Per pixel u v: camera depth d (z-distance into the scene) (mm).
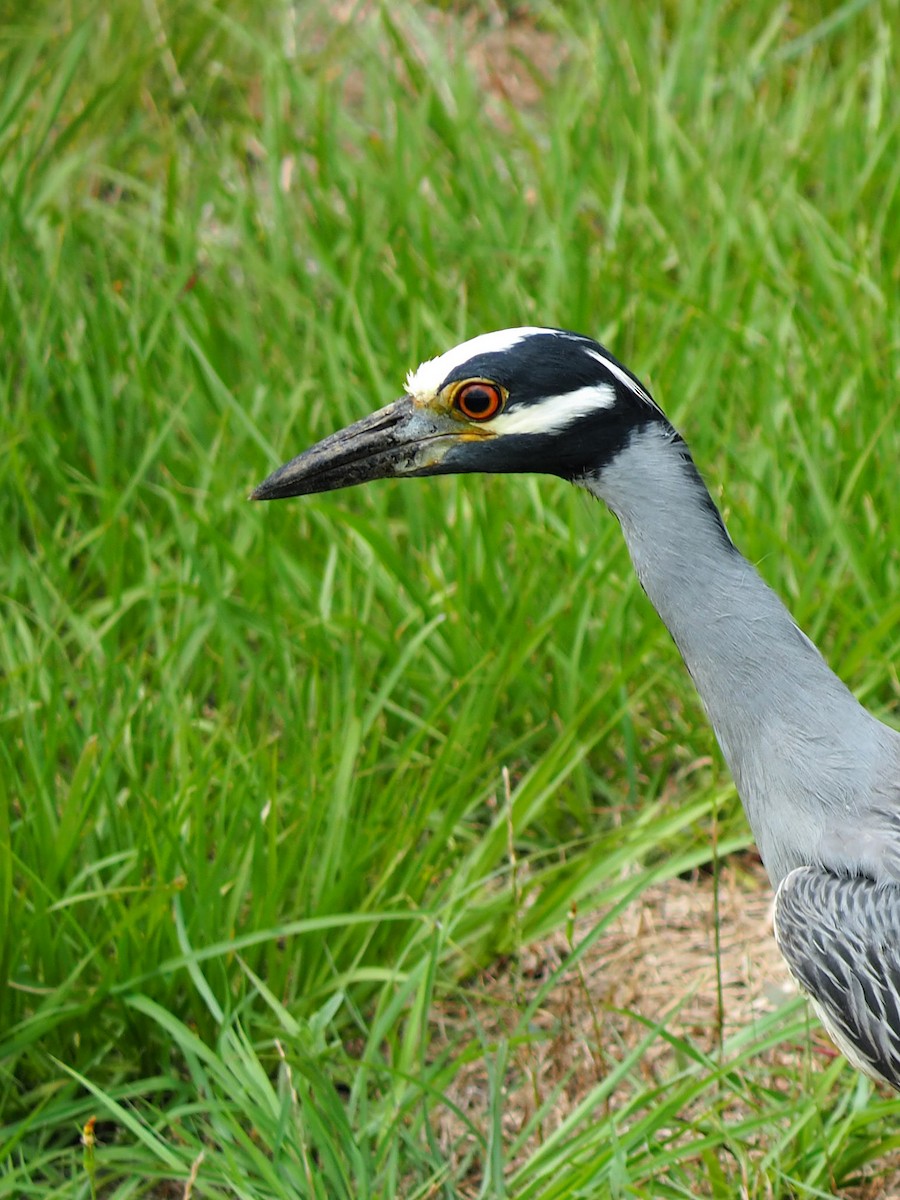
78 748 10273
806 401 12547
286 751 10844
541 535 11672
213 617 11328
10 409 13312
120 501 11867
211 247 14734
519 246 14609
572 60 17875
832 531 11258
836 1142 8500
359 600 11828
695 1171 8766
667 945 10289
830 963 8008
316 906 9516
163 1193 9000
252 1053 8695
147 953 9141
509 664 10602
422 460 8203
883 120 15852
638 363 12867
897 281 14078
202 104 17344
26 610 11438
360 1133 8570
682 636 8148
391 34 16656
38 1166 8641
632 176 15766
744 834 10664
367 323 13625
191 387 13047
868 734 8195
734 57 17344
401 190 14914
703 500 7988
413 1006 9273
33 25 17484
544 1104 8773
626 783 11289
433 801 10000
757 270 13531
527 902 10477
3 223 14547
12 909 9156
